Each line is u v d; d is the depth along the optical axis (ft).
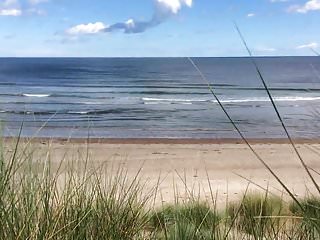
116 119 113.39
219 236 9.77
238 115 121.49
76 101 158.92
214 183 41.29
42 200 7.91
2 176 7.64
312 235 7.61
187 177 44.27
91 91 200.03
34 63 554.46
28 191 7.98
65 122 102.73
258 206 15.15
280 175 46.70
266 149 65.36
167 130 95.50
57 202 8.20
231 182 42.34
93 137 76.48
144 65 481.87
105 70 382.42
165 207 15.69
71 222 7.47
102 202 9.00
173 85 228.63
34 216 7.53
